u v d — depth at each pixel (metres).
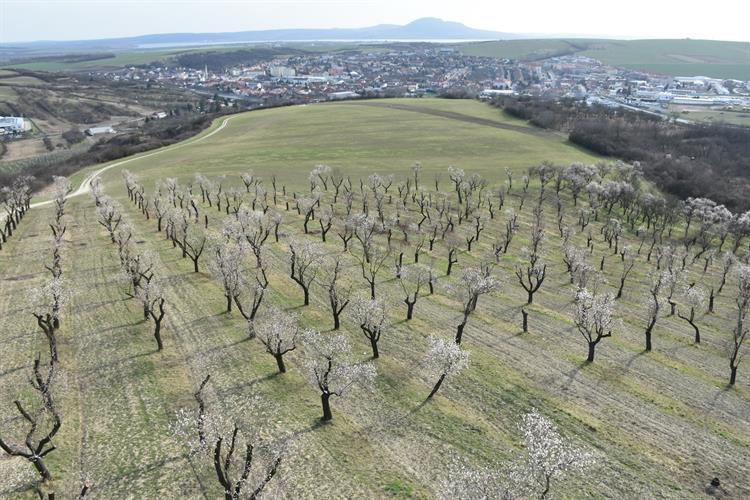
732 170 163.88
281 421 39.31
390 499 32.38
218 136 189.75
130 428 37.97
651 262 90.38
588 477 35.66
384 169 139.62
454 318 60.19
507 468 31.92
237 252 58.50
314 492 32.56
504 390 45.56
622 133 189.88
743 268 69.94
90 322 54.03
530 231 100.38
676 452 39.12
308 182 124.50
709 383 50.50
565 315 64.56
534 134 188.88
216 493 32.28
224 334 52.56
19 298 58.47
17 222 88.44
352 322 57.00
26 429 36.91
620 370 51.31
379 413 41.19
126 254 64.50
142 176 129.75
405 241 87.88
